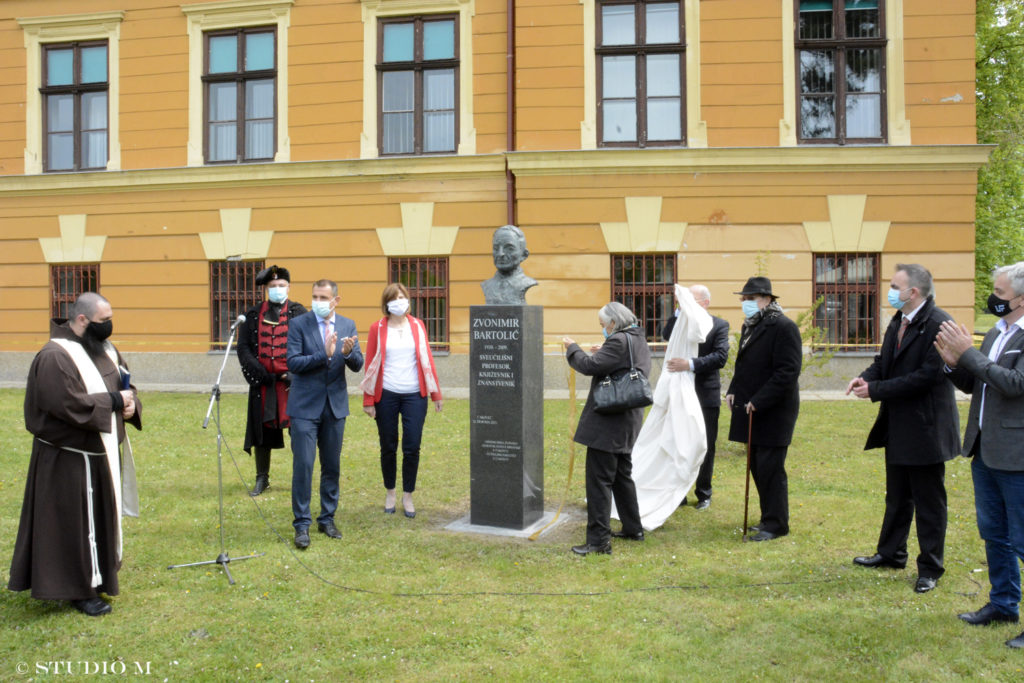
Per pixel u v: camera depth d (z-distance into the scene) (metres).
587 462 4.94
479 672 3.38
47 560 3.90
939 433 4.16
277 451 8.03
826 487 6.42
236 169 12.90
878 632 3.71
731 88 11.77
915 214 11.48
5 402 11.05
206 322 13.24
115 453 4.17
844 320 11.72
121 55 13.50
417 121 12.74
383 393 5.75
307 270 12.89
